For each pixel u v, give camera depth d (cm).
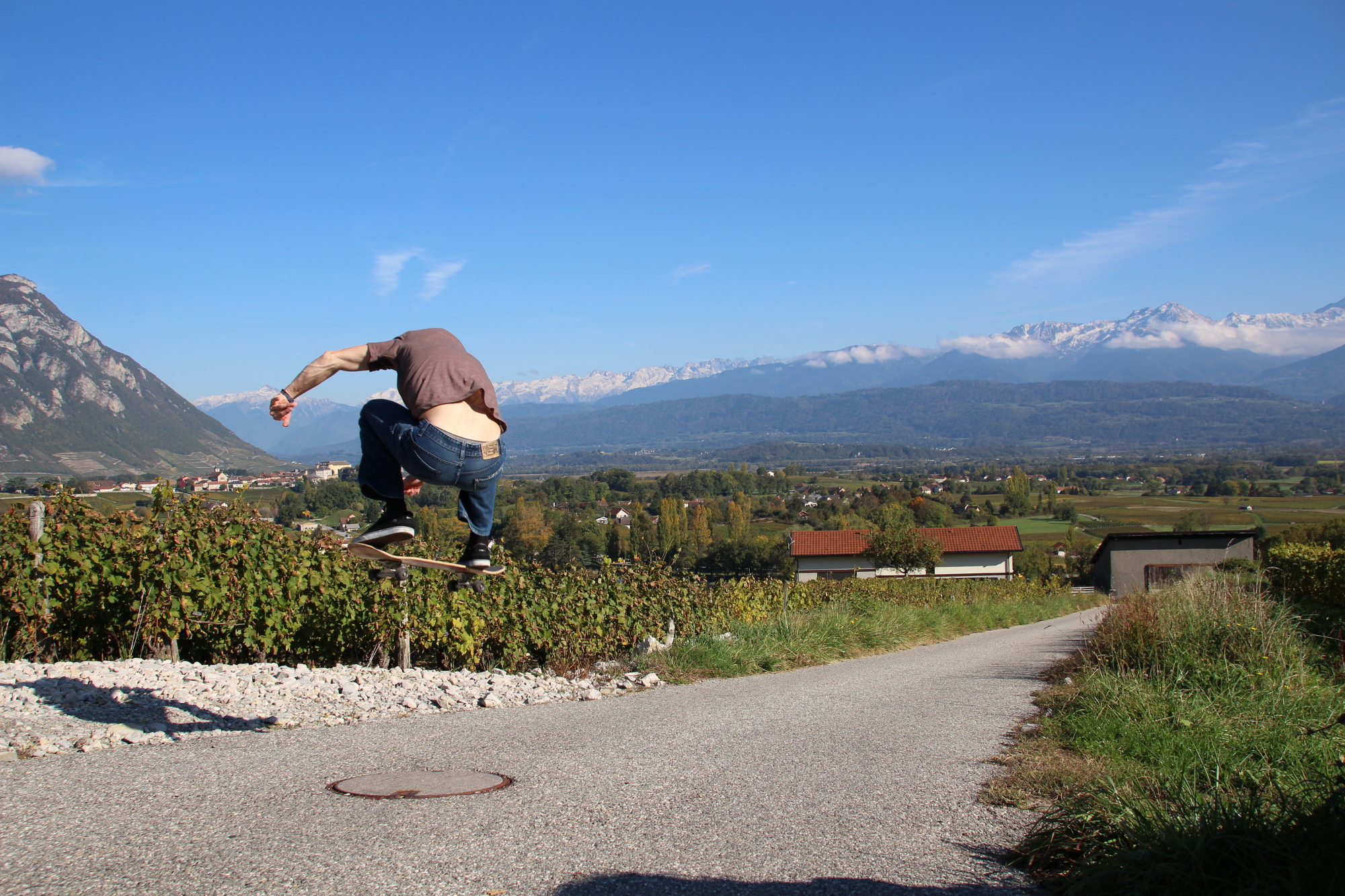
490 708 672
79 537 714
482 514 342
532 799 380
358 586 846
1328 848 288
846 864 316
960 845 347
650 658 972
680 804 387
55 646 746
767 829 355
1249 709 608
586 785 411
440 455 314
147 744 455
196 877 265
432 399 315
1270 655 756
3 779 367
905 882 301
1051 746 550
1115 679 723
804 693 812
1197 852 294
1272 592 943
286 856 288
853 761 500
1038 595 3662
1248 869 286
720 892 280
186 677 633
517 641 977
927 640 1619
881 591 2797
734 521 9962
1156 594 976
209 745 460
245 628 782
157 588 709
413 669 807
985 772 483
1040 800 420
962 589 3167
